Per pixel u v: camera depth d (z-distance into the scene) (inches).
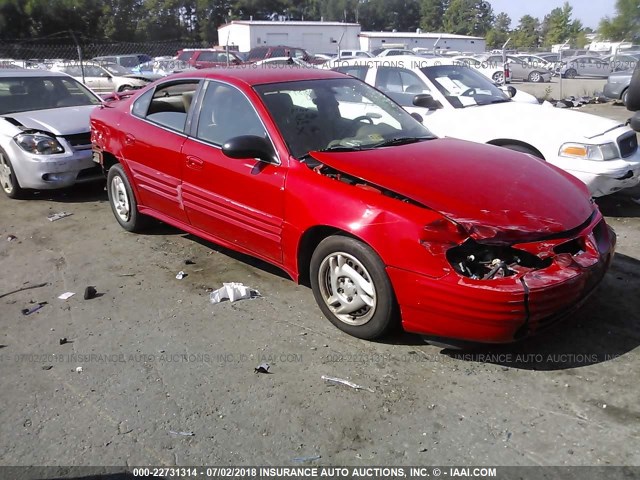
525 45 3390.7
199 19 2586.1
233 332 152.3
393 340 145.6
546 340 142.9
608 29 2015.3
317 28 1654.8
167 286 181.6
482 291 122.3
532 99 360.8
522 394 123.2
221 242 185.8
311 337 148.6
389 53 1198.9
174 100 201.3
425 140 177.8
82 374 135.5
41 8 1787.6
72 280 188.5
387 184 138.3
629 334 144.6
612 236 152.6
